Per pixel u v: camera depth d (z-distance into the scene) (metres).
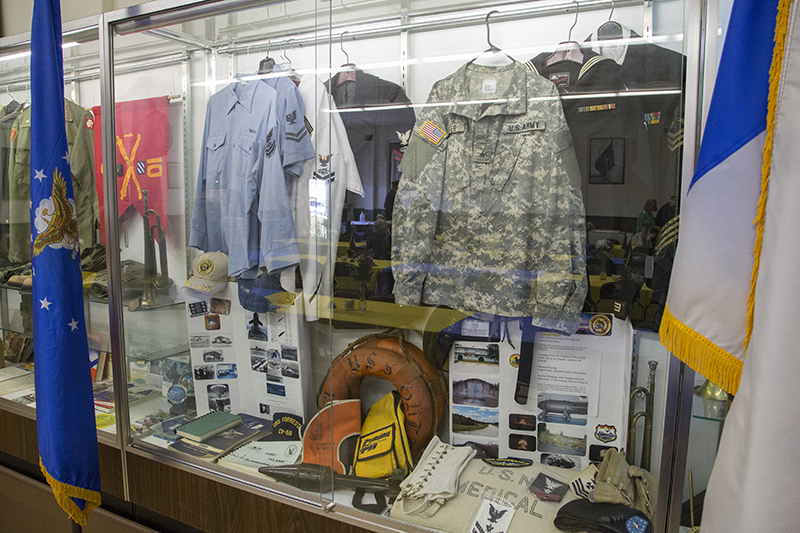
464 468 1.31
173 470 1.49
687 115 0.97
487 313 1.31
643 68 1.10
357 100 1.38
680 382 1.00
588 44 1.17
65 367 1.33
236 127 1.50
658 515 1.06
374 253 1.39
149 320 1.56
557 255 1.23
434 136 1.33
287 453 1.44
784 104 0.67
